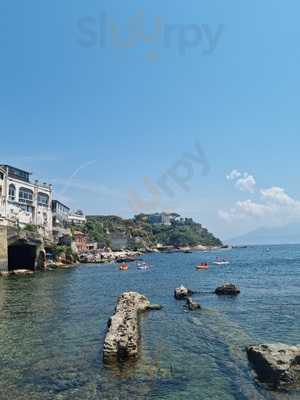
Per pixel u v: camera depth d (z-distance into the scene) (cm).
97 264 11594
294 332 2234
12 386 1428
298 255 16838
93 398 1309
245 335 2159
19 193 9306
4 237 6694
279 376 1408
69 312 2962
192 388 1391
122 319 2172
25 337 2152
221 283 5550
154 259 15138
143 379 1480
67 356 1778
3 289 4631
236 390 1370
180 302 3512
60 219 12725
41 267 8112
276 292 4253
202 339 2075
